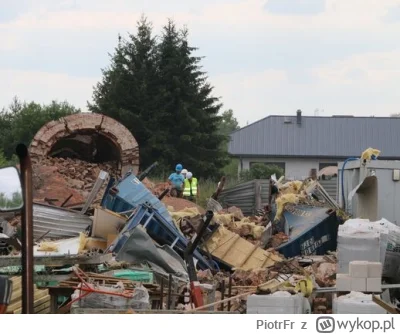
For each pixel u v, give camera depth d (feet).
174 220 125.49
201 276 96.32
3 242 99.76
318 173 315.78
